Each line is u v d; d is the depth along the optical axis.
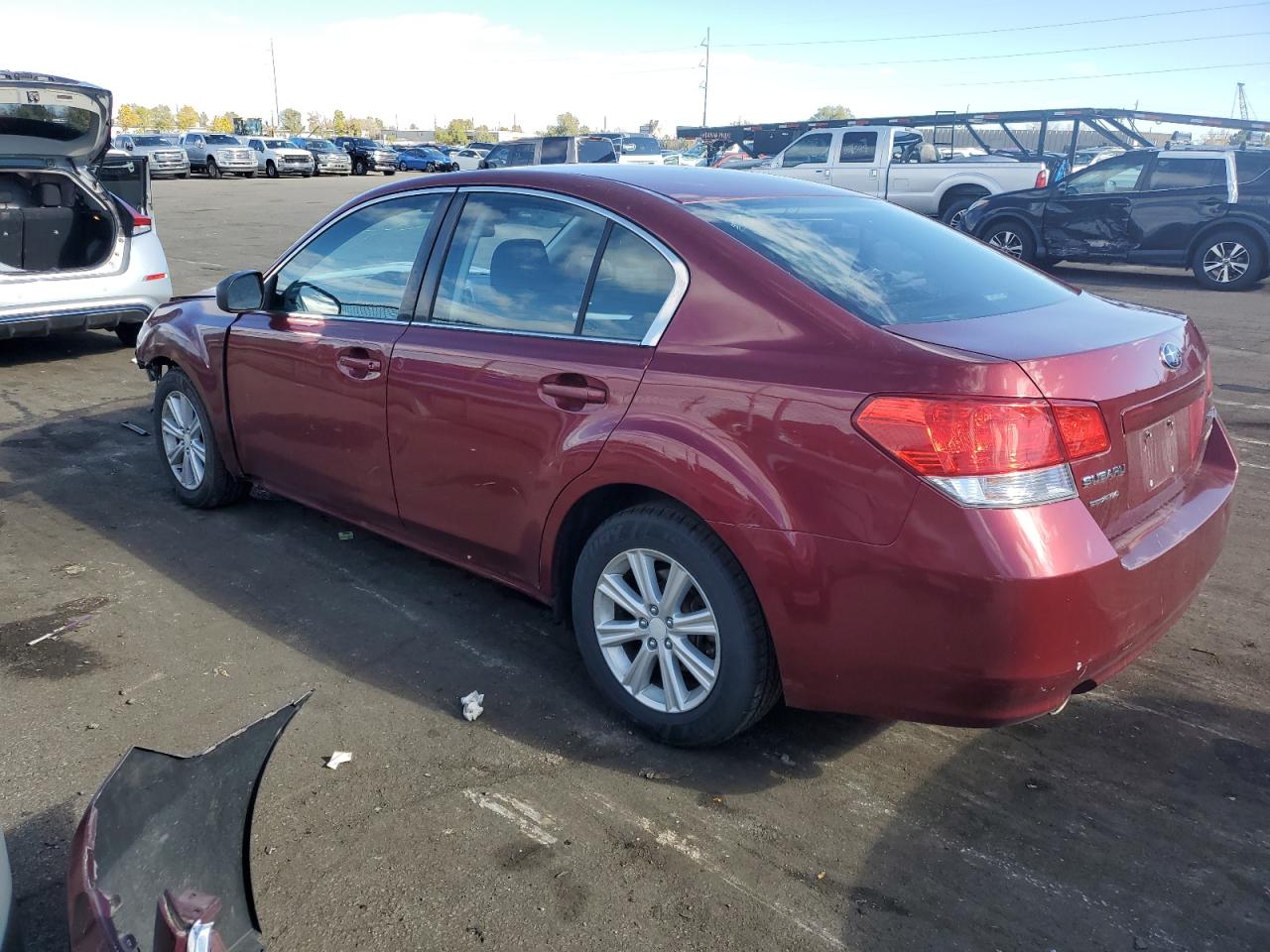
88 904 1.78
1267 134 20.09
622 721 3.30
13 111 7.56
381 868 2.61
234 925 2.12
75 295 7.92
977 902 2.52
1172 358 2.93
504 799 2.89
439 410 3.57
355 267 4.06
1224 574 4.44
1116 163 13.84
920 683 2.59
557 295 3.34
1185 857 2.69
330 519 5.02
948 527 2.45
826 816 2.84
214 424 4.74
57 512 5.09
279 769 3.02
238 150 39.09
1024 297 3.21
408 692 3.45
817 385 2.65
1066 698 2.62
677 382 2.91
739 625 2.85
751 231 3.12
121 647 3.74
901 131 17.73
